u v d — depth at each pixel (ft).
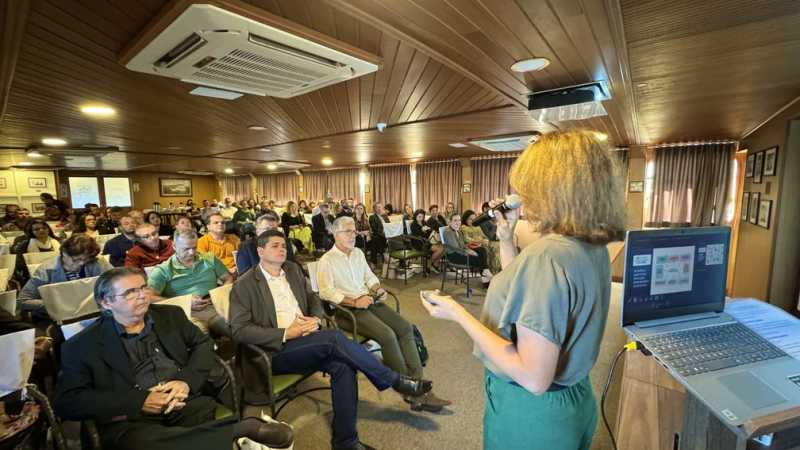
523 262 2.29
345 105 9.20
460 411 6.54
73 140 13.94
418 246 17.67
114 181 32.73
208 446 4.00
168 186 36.73
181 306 5.63
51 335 6.46
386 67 6.32
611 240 2.28
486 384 2.81
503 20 4.50
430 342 9.43
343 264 8.16
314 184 34.88
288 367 5.63
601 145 2.26
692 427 3.17
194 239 7.98
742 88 7.59
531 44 5.26
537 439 2.43
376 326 7.09
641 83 7.20
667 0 4.02
